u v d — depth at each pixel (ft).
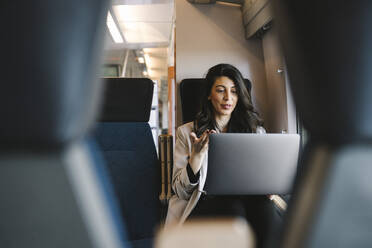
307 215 0.59
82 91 0.52
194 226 0.49
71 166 0.51
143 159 4.42
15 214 0.51
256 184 3.56
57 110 0.49
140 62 33.19
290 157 3.52
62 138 0.50
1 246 0.52
